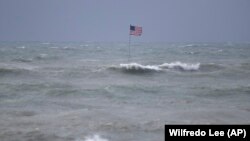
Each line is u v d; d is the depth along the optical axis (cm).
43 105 3388
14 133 2334
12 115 2900
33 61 9269
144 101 3691
